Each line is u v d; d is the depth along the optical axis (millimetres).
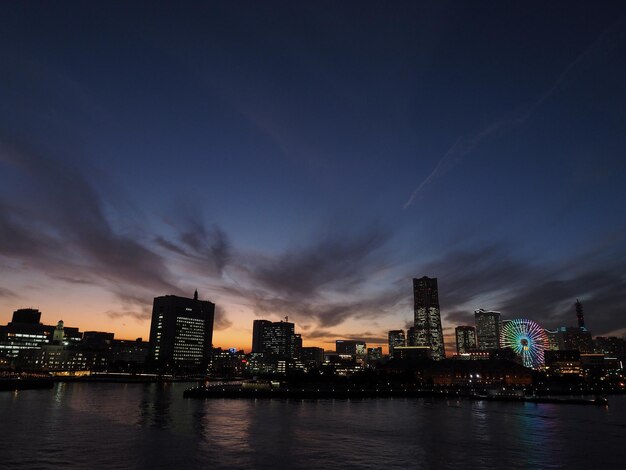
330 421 140750
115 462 80438
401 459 86938
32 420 129250
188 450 91250
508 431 123688
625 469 82000
